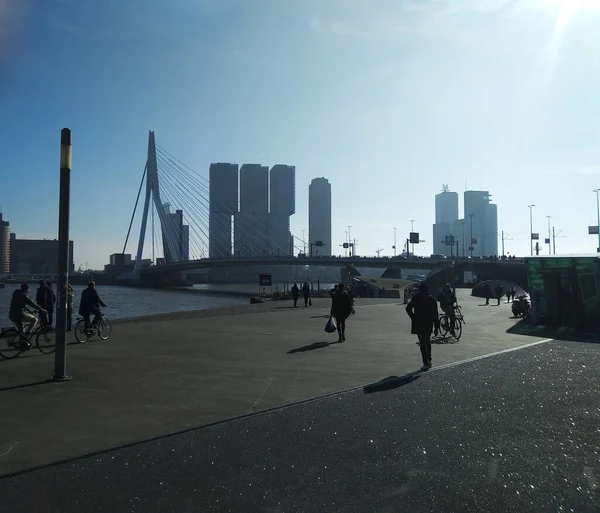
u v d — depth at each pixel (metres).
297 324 22.16
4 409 7.96
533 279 22.88
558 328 21.41
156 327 20.77
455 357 13.45
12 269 182.00
